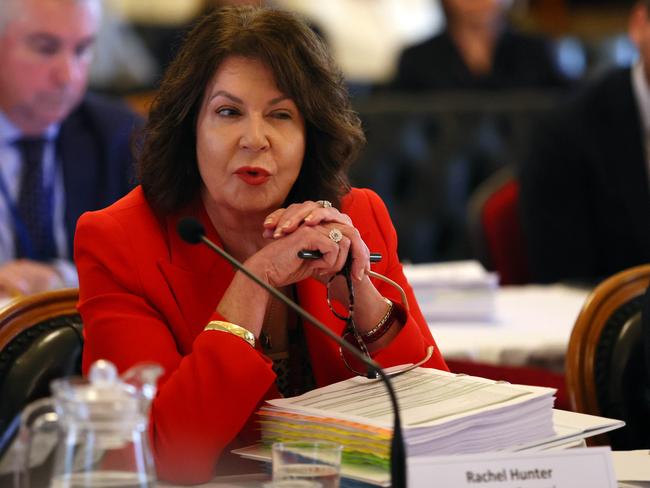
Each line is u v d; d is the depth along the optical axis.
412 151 15.30
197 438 4.57
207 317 5.15
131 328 4.96
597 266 12.15
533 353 7.87
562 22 21.44
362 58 19.88
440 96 15.98
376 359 5.18
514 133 15.55
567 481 3.97
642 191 11.84
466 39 16.64
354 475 3.93
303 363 5.49
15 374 5.29
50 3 9.73
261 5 5.27
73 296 5.58
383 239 5.79
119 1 18.53
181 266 5.22
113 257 5.13
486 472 3.91
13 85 9.86
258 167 5.04
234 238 5.36
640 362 6.10
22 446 3.46
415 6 21.41
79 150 10.39
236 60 5.05
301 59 5.15
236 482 4.60
